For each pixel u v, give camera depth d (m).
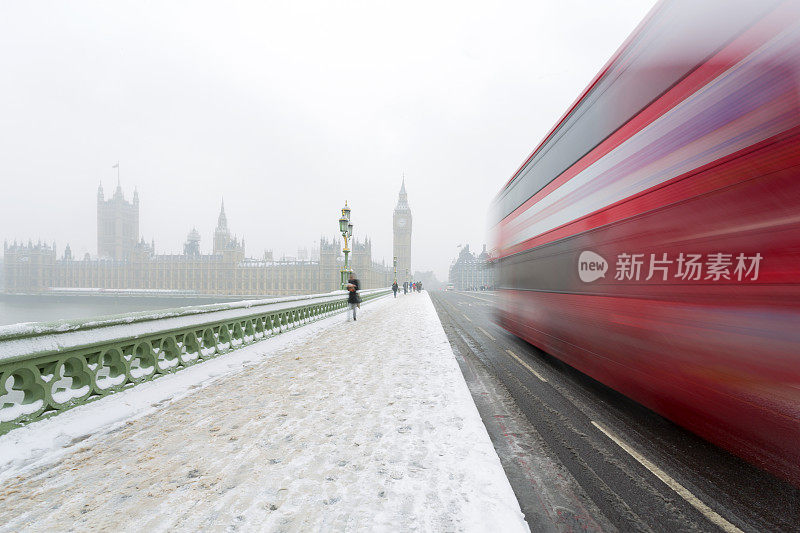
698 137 3.13
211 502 2.55
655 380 3.66
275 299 10.01
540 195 6.96
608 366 4.51
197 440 3.55
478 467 3.02
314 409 4.40
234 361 6.82
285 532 2.23
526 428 4.01
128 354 4.84
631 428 4.02
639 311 3.88
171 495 2.64
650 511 2.53
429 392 5.06
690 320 3.21
